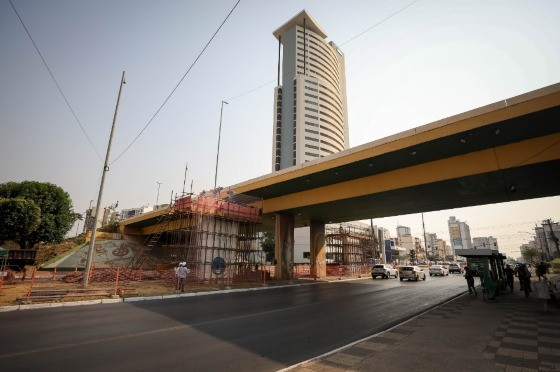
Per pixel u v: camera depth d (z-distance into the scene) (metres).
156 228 41.06
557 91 12.39
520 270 16.64
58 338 7.27
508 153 15.76
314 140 121.50
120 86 20.02
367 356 6.03
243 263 26.89
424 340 7.24
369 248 46.78
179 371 5.28
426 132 15.75
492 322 9.43
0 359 5.68
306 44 133.62
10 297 13.43
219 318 10.23
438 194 21.58
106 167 18.47
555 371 5.17
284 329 8.68
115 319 9.76
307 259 67.31
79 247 38.22
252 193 27.67
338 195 23.44
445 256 152.88
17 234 31.52
